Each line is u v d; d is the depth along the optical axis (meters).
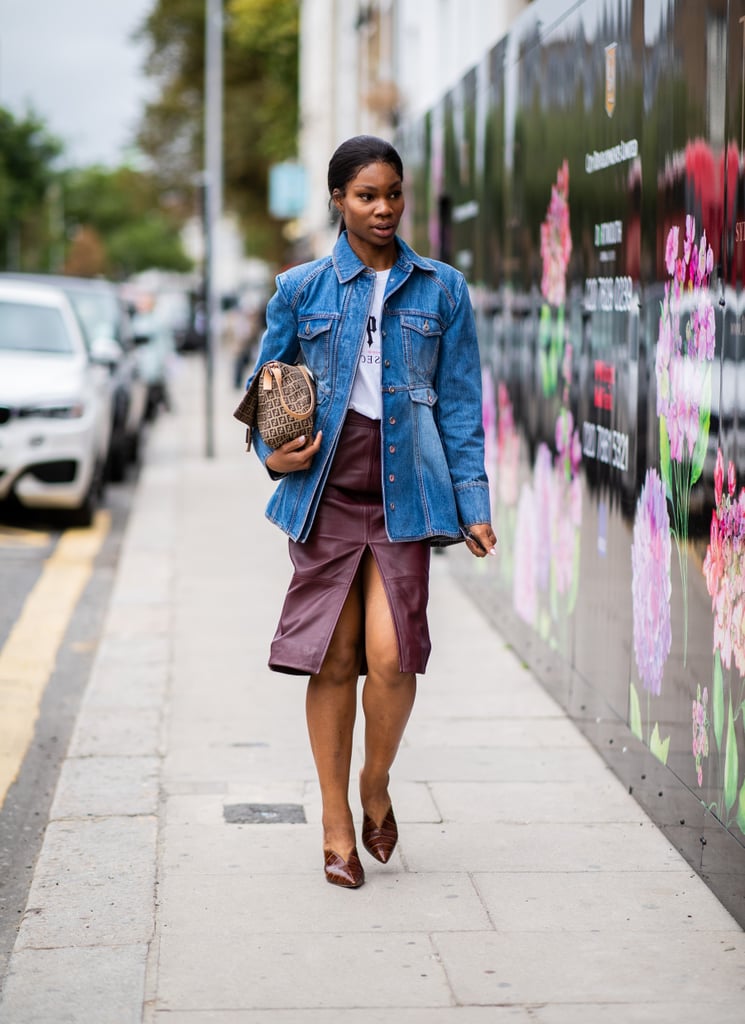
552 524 6.57
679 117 4.60
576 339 6.06
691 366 4.48
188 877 4.52
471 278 8.75
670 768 4.80
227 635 7.95
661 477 4.85
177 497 14.13
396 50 22.00
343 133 33.38
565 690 6.34
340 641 4.39
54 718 6.74
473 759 5.70
